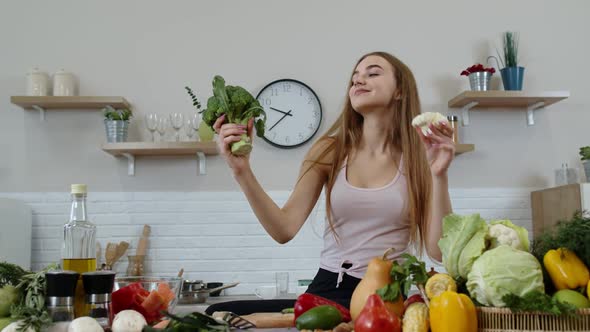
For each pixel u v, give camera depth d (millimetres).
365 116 1797
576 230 1130
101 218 3830
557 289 1116
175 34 3977
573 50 4074
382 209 1709
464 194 3936
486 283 1076
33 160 3854
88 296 1239
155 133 3887
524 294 1066
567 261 1110
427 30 4043
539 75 4047
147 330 1143
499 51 4043
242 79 3963
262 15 4016
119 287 1347
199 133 3730
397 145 1796
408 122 1781
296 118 3916
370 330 1079
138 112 3906
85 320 1137
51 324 1154
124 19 3973
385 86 1745
